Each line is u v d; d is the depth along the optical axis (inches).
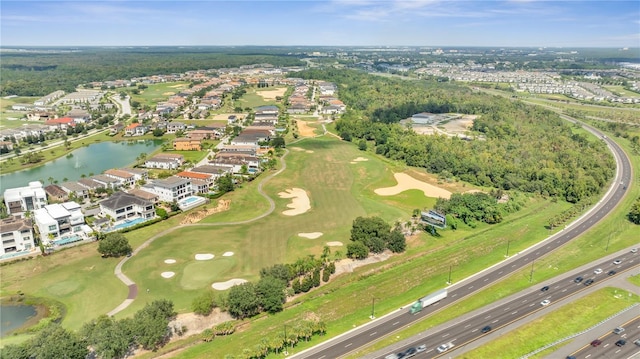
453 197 7869.1
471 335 4372.5
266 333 4384.8
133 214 7288.4
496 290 5226.4
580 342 4252.0
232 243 6392.7
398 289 5275.6
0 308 4874.5
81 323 4547.2
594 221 7450.8
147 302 4884.4
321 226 7042.3
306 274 5521.7
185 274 5511.8
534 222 7460.6
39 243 6333.7
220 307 4704.7
